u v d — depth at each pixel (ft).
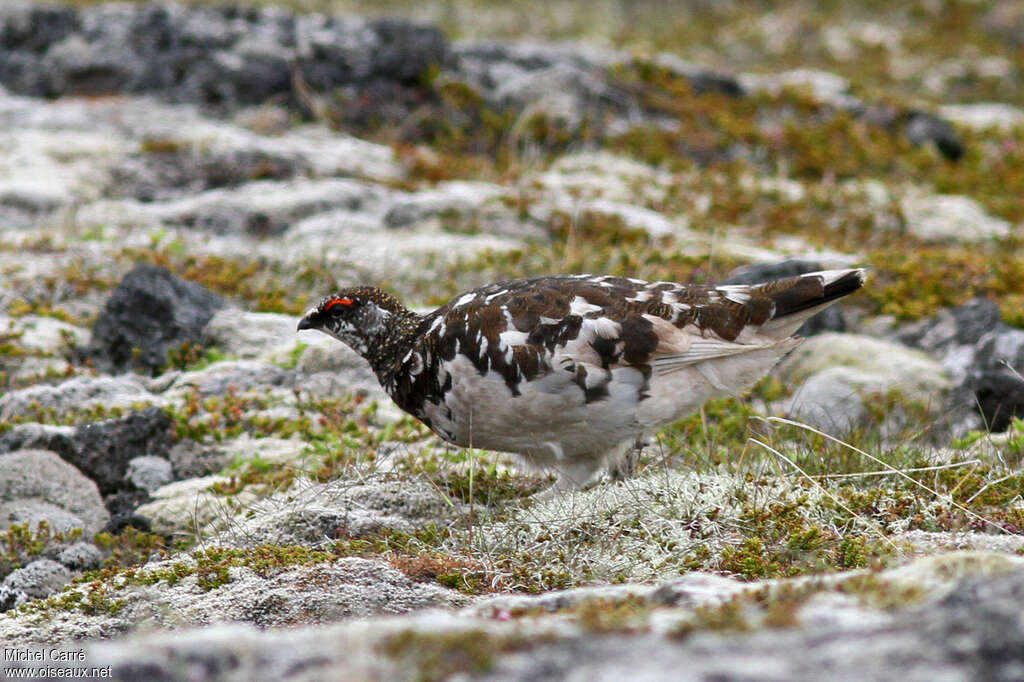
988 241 55.93
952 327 42.80
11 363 38.96
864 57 104.01
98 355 39.99
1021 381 36.86
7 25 69.41
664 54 92.17
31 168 55.42
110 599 24.43
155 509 30.58
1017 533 24.76
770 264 44.37
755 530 25.04
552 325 27.09
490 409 27.78
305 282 45.65
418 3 108.37
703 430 32.19
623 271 46.88
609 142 65.77
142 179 56.13
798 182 63.16
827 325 44.04
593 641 12.98
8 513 30.12
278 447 33.78
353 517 27.43
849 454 29.71
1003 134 76.28
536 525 26.03
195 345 39.70
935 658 11.54
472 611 17.43
